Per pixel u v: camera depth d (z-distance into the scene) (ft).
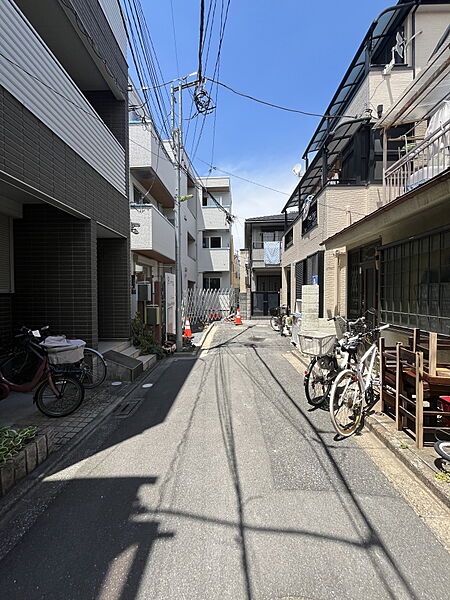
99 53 20.26
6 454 9.04
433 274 14.46
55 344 14.10
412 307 16.11
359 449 11.02
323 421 13.53
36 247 19.13
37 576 6.21
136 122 34.94
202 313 58.75
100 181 20.90
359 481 9.12
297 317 33.30
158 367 24.32
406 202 12.42
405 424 11.61
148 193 43.32
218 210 73.77
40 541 7.11
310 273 33.78
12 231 19.08
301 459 10.37
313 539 6.97
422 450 10.21
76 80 23.21
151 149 35.27
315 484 8.99
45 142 14.58
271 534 7.13
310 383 15.29
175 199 33.19
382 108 26.37
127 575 6.18
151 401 16.46
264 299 70.03
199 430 12.78
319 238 29.40
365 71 27.94
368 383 13.71
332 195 27.02
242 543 6.89
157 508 8.10
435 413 10.19
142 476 9.57
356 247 23.98
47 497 8.65
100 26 20.45
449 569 6.19
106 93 25.35
